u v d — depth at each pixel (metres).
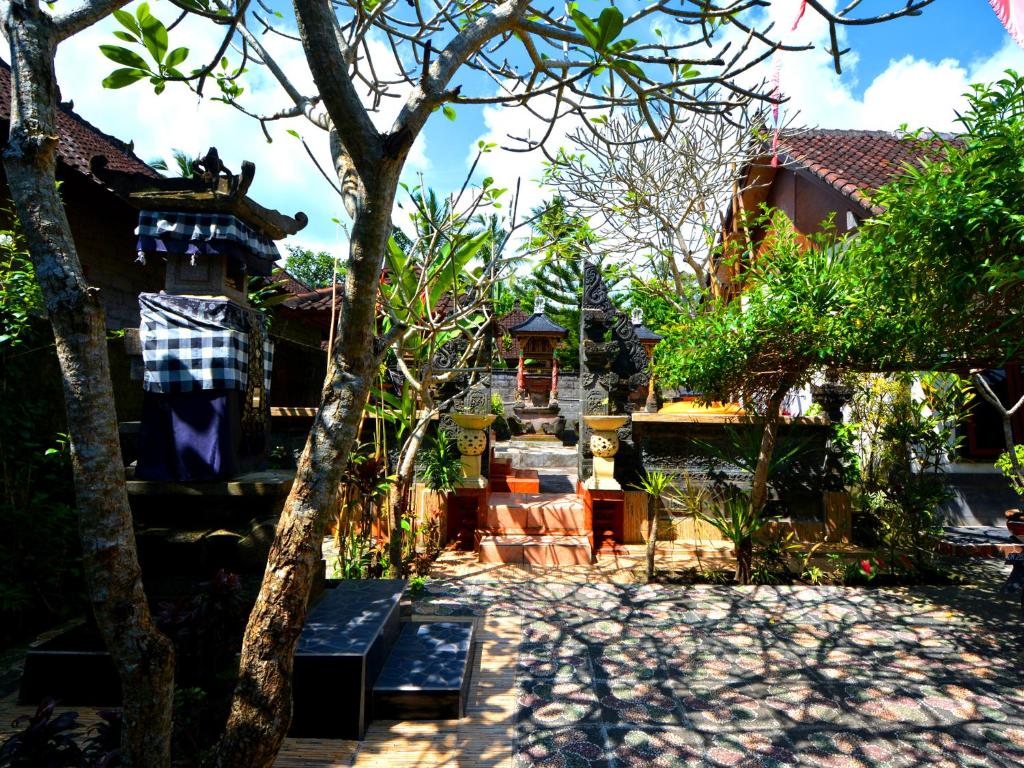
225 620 2.31
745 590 4.67
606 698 2.96
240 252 3.39
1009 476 6.05
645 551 5.62
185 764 1.98
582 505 5.99
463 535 5.77
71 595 3.81
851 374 5.19
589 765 2.41
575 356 20.16
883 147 8.99
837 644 3.64
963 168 2.94
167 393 3.13
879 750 2.52
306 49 1.49
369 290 1.60
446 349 6.03
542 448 10.84
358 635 2.86
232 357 3.17
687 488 5.98
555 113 2.13
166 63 1.95
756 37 1.95
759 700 2.95
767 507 6.01
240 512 3.13
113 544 1.30
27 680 2.79
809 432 6.04
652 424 6.08
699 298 9.66
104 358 1.32
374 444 6.01
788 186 9.78
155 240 3.22
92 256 6.96
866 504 6.11
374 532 5.78
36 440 3.82
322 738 2.59
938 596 4.53
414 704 2.75
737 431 5.95
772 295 4.48
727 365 4.71
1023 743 2.58
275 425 6.50
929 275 3.33
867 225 3.84
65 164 6.09
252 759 1.51
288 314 9.09
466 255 4.48
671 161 9.17
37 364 3.88
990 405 6.93
